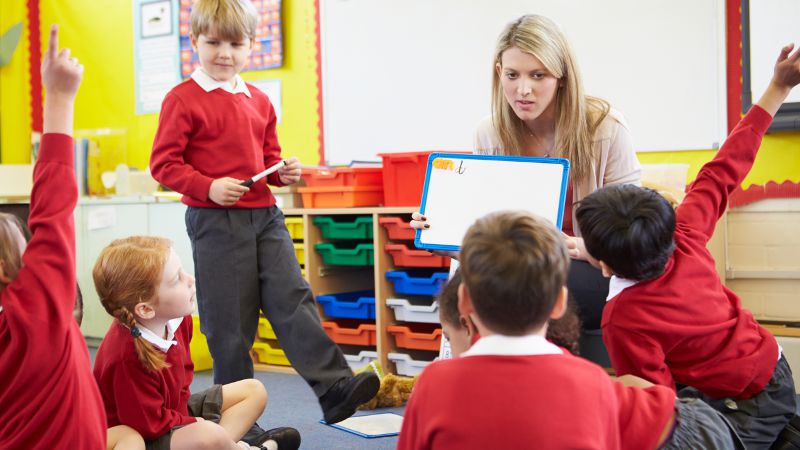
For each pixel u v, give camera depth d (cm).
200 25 213
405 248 304
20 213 219
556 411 98
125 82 431
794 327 278
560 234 108
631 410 113
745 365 145
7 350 126
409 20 352
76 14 443
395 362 311
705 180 163
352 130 370
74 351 131
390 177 307
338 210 312
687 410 120
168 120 211
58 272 125
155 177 211
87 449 131
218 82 217
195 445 171
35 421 126
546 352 103
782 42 284
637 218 137
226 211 212
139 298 165
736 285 290
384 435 231
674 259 145
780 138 287
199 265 213
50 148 127
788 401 152
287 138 386
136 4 425
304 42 379
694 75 298
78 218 391
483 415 99
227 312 212
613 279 146
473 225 108
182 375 180
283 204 335
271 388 301
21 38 454
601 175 201
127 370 165
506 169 183
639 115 309
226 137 215
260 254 217
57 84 127
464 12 340
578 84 192
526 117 191
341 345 335
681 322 140
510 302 102
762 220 286
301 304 214
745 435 147
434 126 350
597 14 313
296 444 209
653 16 304
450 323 129
